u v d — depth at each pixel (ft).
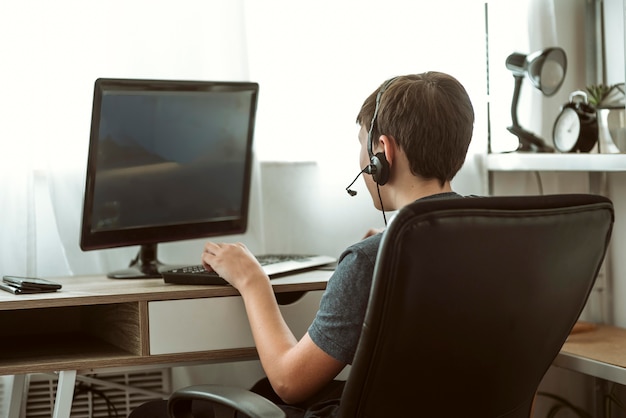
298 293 5.96
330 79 7.38
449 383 3.93
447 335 3.76
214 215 6.63
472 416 4.11
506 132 7.64
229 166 6.63
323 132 7.40
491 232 3.68
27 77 6.45
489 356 3.93
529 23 7.84
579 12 8.09
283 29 7.23
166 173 6.27
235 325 5.30
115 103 5.87
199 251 7.19
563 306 4.16
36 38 6.48
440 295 3.66
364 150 4.87
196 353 5.24
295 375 4.42
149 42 6.76
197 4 6.88
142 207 6.19
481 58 7.76
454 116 4.45
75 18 6.56
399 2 7.51
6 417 6.53
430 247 3.57
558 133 7.26
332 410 4.60
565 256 4.00
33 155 6.58
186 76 6.88
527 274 3.84
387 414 3.94
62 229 6.59
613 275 7.72
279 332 4.77
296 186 7.43
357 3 7.39
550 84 7.38
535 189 8.13
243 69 7.03
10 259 6.41
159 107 6.11
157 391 6.58
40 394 6.79
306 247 7.50
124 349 5.43
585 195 4.17
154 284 5.63
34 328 6.31
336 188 7.50
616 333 7.00
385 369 3.76
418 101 4.44
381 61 7.48
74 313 6.39
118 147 5.97
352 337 4.25
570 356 6.10
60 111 6.54
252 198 7.23
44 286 5.19
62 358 5.13
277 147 7.33
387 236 3.55
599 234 4.20
